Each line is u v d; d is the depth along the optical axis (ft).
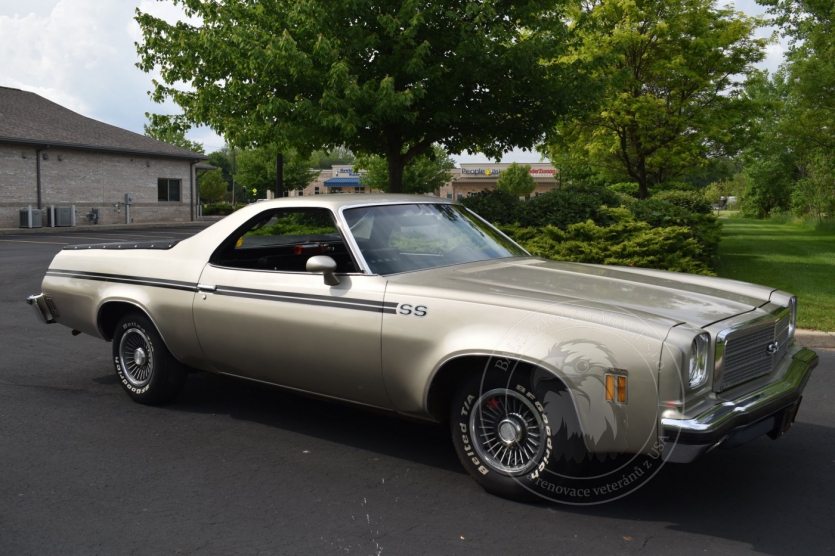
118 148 107.65
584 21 42.80
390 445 14.66
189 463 13.65
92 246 18.49
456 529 10.80
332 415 16.74
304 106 36.81
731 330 10.91
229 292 14.96
